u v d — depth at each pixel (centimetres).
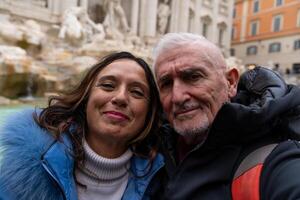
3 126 53
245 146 51
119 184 57
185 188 51
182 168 53
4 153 51
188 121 56
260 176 44
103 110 55
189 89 55
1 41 329
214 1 928
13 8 498
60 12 557
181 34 57
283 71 967
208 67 56
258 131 50
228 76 63
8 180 49
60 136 54
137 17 712
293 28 1013
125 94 56
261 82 58
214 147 51
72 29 452
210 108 56
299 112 50
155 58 60
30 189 49
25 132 52
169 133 64
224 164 50
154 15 731
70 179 52
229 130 50
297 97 50
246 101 62
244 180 46
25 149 50
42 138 52
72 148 53
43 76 306
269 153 47
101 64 59
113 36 593
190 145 60
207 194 49
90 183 55
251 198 43
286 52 1037
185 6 810
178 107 56
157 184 59
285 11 1038
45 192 50
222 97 57
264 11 1112
